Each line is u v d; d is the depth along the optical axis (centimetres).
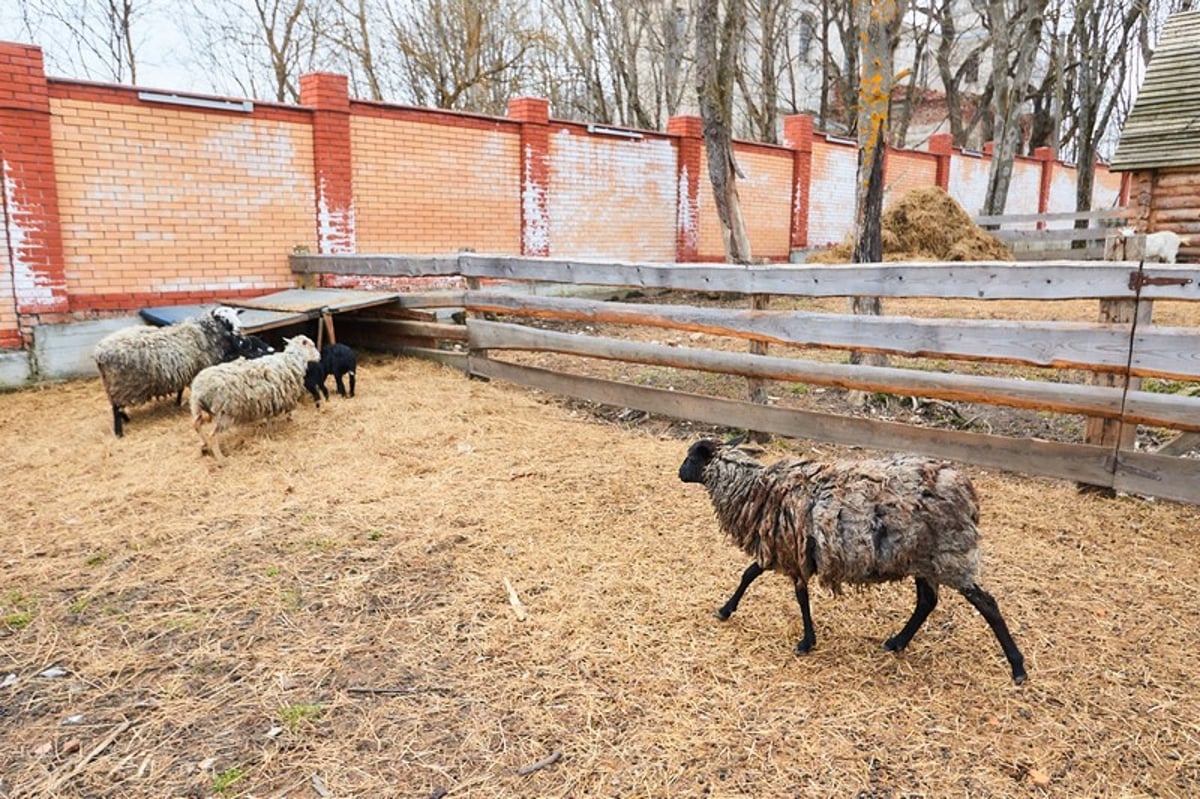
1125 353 491
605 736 300
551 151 1339
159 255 953
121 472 598
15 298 835
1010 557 446
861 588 372
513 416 745
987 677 335
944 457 569
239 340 748
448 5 2359
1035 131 3181
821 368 614
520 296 819
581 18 2564
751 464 359
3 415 749
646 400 718
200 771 282
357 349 1010
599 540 479
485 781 277
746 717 311
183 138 958
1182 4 2917
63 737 300
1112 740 295
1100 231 1831
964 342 547
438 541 475
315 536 482
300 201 1072
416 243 1195
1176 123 1120
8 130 815
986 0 3120
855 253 785
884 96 751
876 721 307
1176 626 373
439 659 352
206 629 377
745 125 2939
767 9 2403
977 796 268
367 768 283
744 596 407
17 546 471
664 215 1548
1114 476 510
